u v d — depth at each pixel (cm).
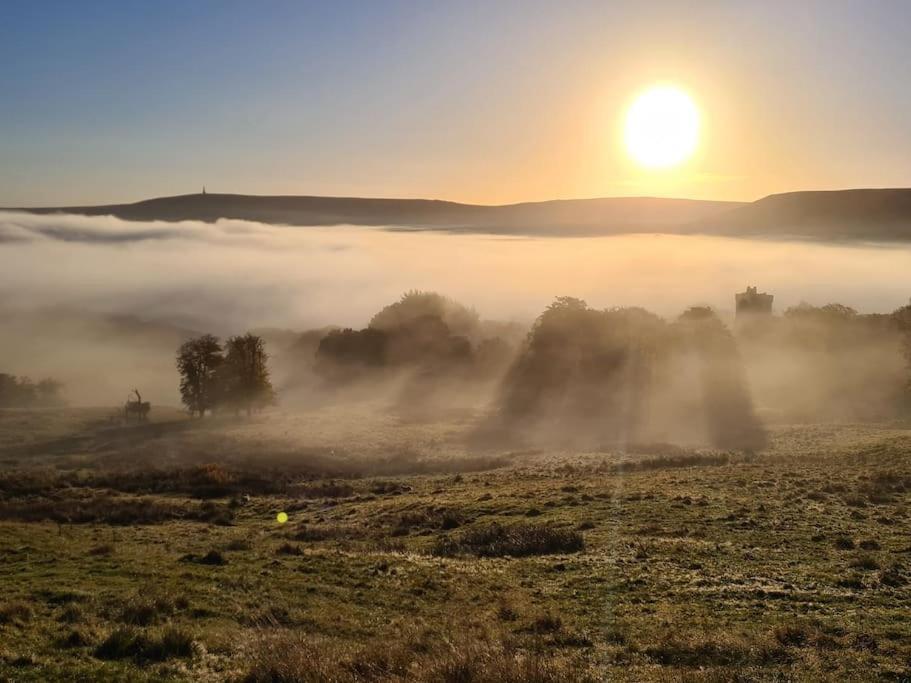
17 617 1734
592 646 1641
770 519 2958
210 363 10350
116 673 1410
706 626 1745
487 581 2288
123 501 4550
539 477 4900
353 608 2012
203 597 2048
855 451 4947
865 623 1720
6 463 7062
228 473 5741
